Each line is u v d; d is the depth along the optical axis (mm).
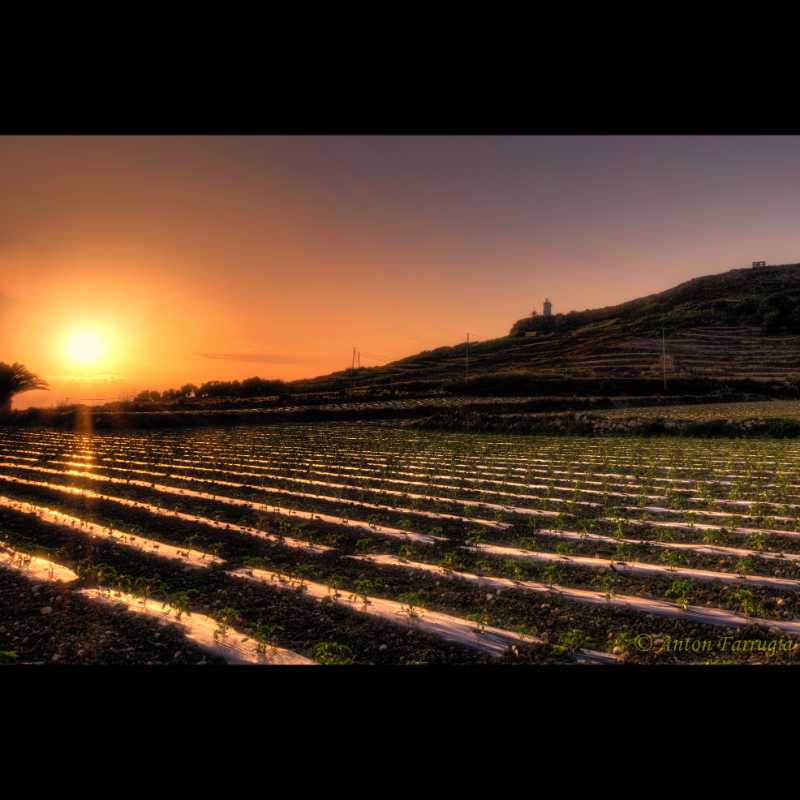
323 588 9242
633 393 60938
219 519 13773
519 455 24469
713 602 8492
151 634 7637
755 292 113938
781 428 29172
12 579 9742
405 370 104062
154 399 71500
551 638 7449
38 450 28625
